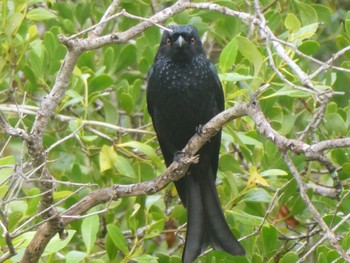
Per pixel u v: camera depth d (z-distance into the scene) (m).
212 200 10.39
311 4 12.33
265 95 10.77
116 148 10.99
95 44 8.75
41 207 8.64
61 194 9.32
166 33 11.00
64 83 8.66
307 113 12.12
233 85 11.06
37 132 8.45
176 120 10.98
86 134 11.65
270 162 10.63
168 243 11.99
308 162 11.38
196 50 10.88
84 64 11.96
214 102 10.96
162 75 10.88
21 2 11.26
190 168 10.47
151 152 10.42
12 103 11.98
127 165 10.41
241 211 10.21
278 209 10.62
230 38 12.11
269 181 10.64
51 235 8.78
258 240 10.30
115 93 13.30
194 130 11.03
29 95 11.84
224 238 9.95
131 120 12.30
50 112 8.55
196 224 10.16
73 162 11.43
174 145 11.23
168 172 9.06
